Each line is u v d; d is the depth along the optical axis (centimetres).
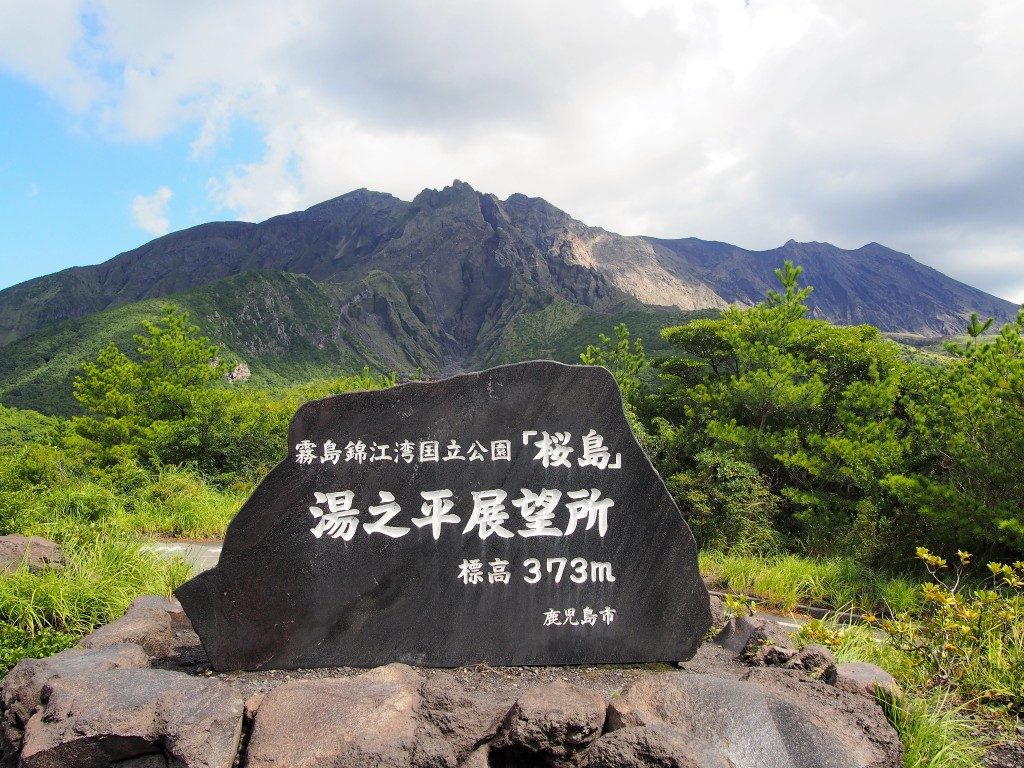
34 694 358
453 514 461
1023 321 1095
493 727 333
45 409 8600
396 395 464
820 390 1384
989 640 492
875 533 1087
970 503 936
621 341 2008
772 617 827
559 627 461
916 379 1366
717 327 1691
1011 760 383
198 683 358
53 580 571
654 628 466
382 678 372
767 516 1250
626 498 474
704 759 294
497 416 470
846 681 412
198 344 2219
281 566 448
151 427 1858
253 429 1797
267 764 311
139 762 322
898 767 333
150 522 1176
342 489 456
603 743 309
